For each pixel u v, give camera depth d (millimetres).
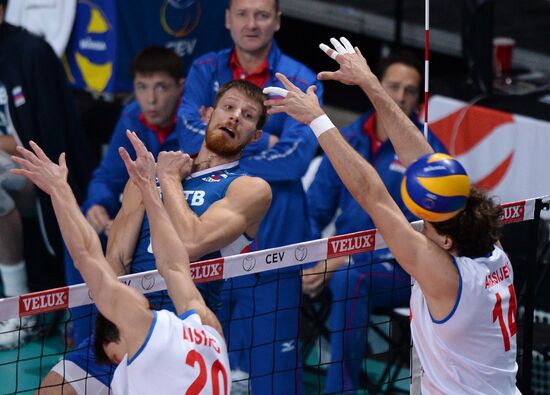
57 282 32125
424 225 17047
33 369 28562
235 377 26844
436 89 32312
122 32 31062
